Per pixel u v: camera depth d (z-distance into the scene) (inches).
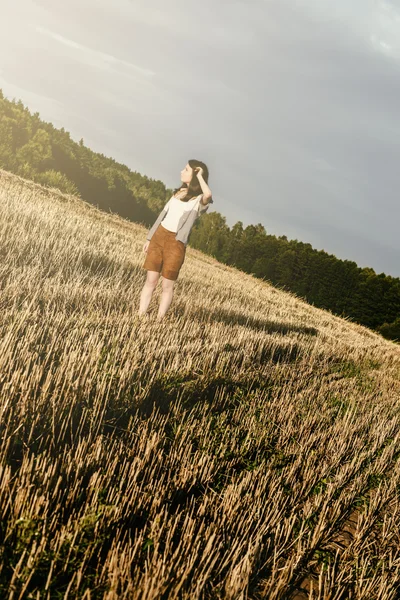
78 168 4793.3
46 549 80.6
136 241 664.4
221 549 97.9
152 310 281.1
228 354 238.2
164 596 80.0
